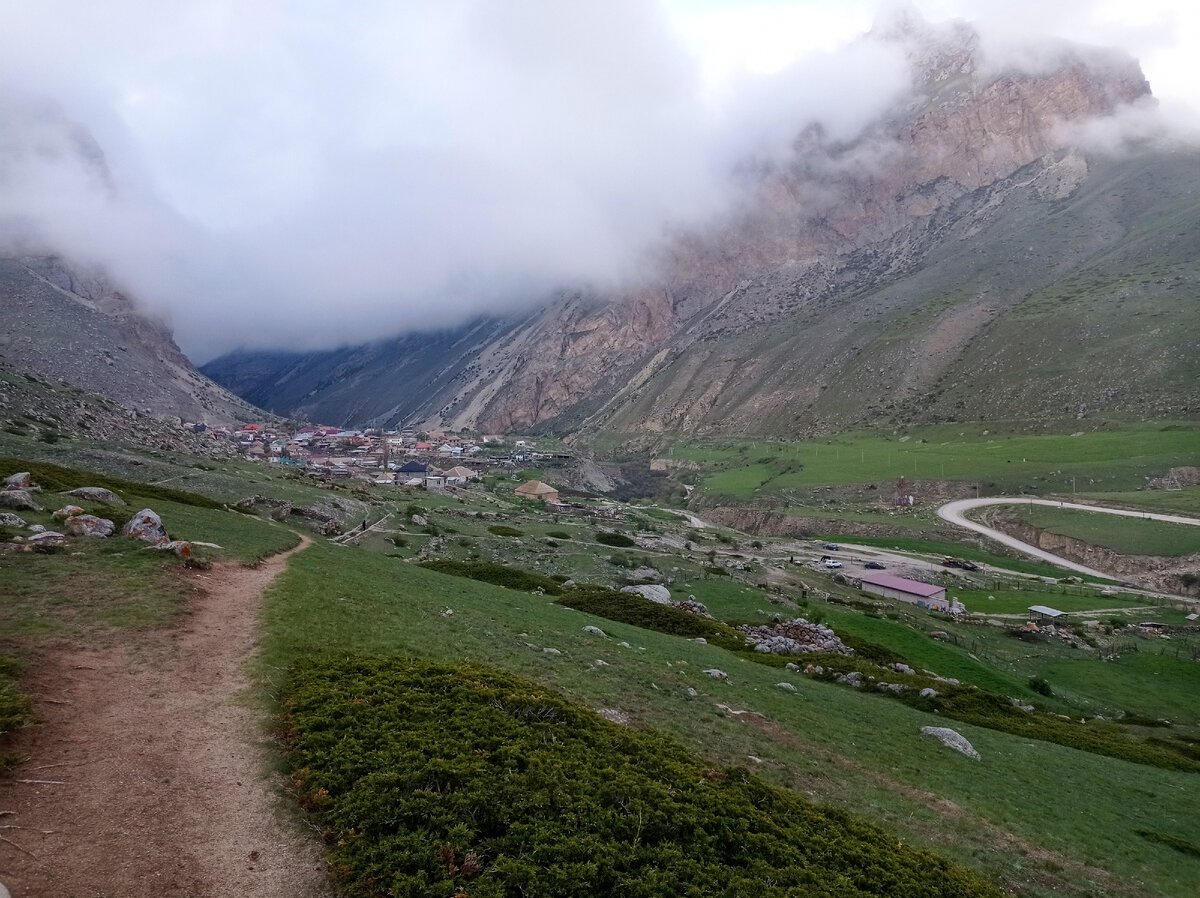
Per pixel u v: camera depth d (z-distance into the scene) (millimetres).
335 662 23266
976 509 182000
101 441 100625
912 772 30047
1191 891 24469
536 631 37906
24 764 14562
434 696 21188
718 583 90812
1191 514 150625
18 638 20625
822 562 137375
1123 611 109812
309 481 128625
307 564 41812
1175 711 68688
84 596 25281
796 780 25172
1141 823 31234
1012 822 26969
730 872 15945
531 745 19203
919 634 79625
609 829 15977
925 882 18609
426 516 112125
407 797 15297
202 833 13523
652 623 60500
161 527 36594
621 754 20500
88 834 12828
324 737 17438
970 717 46125
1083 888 22875
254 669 21641
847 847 19094
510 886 13547
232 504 75062
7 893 10781
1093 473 185500
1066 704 66562
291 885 12602
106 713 17484
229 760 16250
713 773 21328
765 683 40125
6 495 36188
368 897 12562
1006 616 106938
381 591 38188
